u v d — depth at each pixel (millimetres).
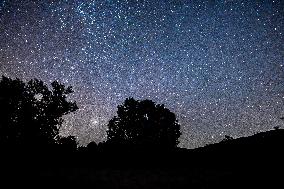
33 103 22219
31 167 15109
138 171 14695
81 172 13789
